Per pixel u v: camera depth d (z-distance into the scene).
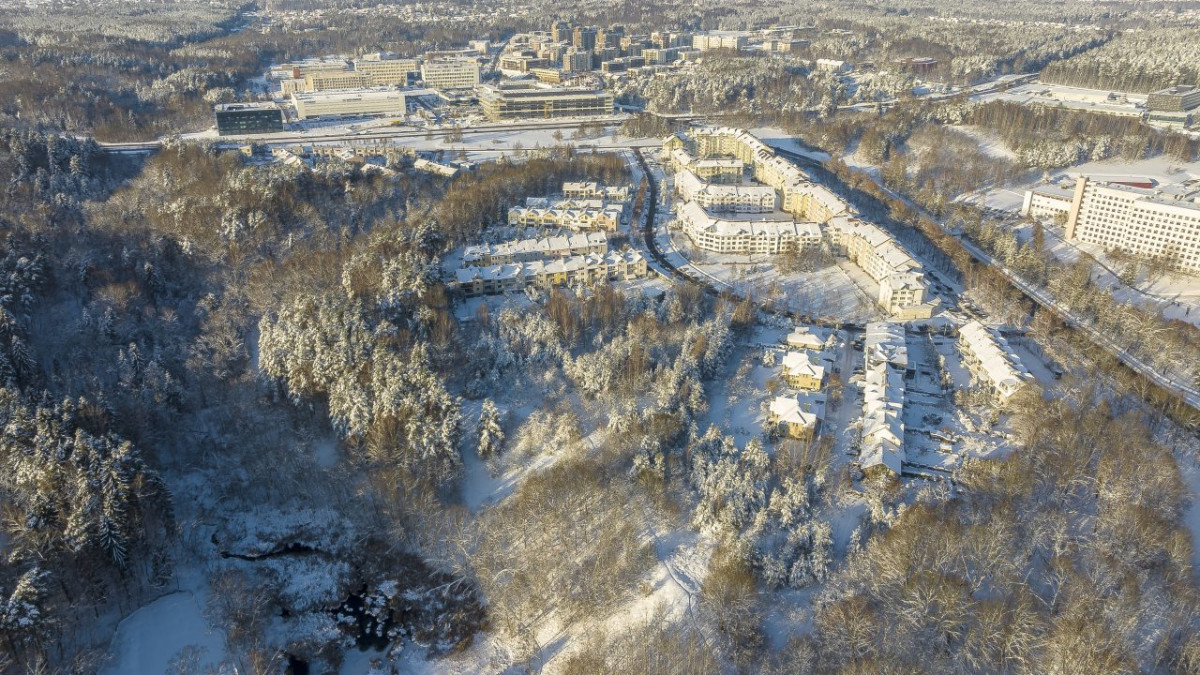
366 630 195.00
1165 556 184.75
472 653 186.75
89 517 187.12
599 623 185.25
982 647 162.25
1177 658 159.75
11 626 162.38
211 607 194.38
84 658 175.62
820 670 162.88
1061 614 170.25
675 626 178.12
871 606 175.25
